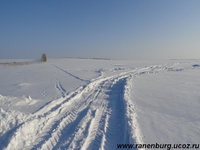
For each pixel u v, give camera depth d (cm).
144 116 631
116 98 923
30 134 500
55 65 3152
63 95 920
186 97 871
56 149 438
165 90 1046
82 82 1325
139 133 500
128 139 469
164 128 535
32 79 1552
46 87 1150
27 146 451
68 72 2027
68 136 501
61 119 620
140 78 1561
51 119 617
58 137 499
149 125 555
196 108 706
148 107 734
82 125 566
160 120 595
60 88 1110
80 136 498
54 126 566
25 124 507
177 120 594
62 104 766
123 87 1146
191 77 1578
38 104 743
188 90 1033
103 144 459
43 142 468
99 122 599
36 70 2347
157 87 1144
